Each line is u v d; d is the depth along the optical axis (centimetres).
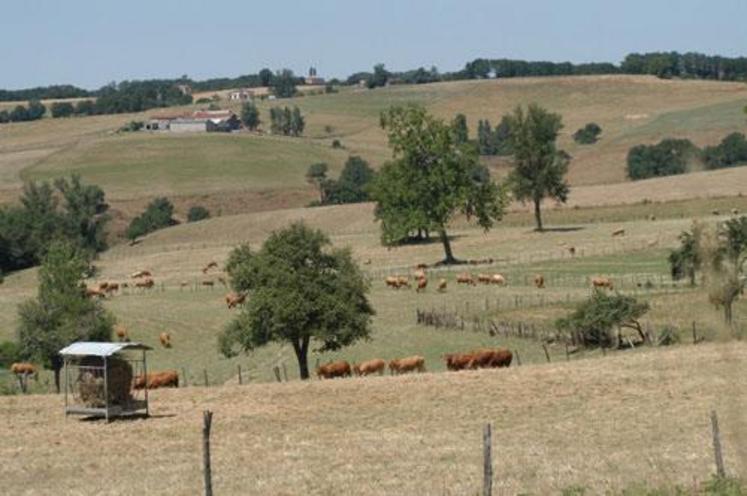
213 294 10138
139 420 4003
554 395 4116
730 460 2784
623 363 4775
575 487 2480
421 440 3412
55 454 3431
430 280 9881
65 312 6569
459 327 7344
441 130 11319
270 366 6656
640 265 9400
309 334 5725
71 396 4719
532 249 11306
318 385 4681
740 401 3519
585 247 10950
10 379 6588
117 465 3234
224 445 3478
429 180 11231
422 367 5547
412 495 2564
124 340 8019
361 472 2902
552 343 6519
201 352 7419
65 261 6819
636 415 3622
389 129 11525
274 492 2698
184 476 2989
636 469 2714
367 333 5900
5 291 11431
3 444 3612
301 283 5706
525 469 2798
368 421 3841
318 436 3581
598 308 6172
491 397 4159
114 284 10688
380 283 9900
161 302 9744
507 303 8062
